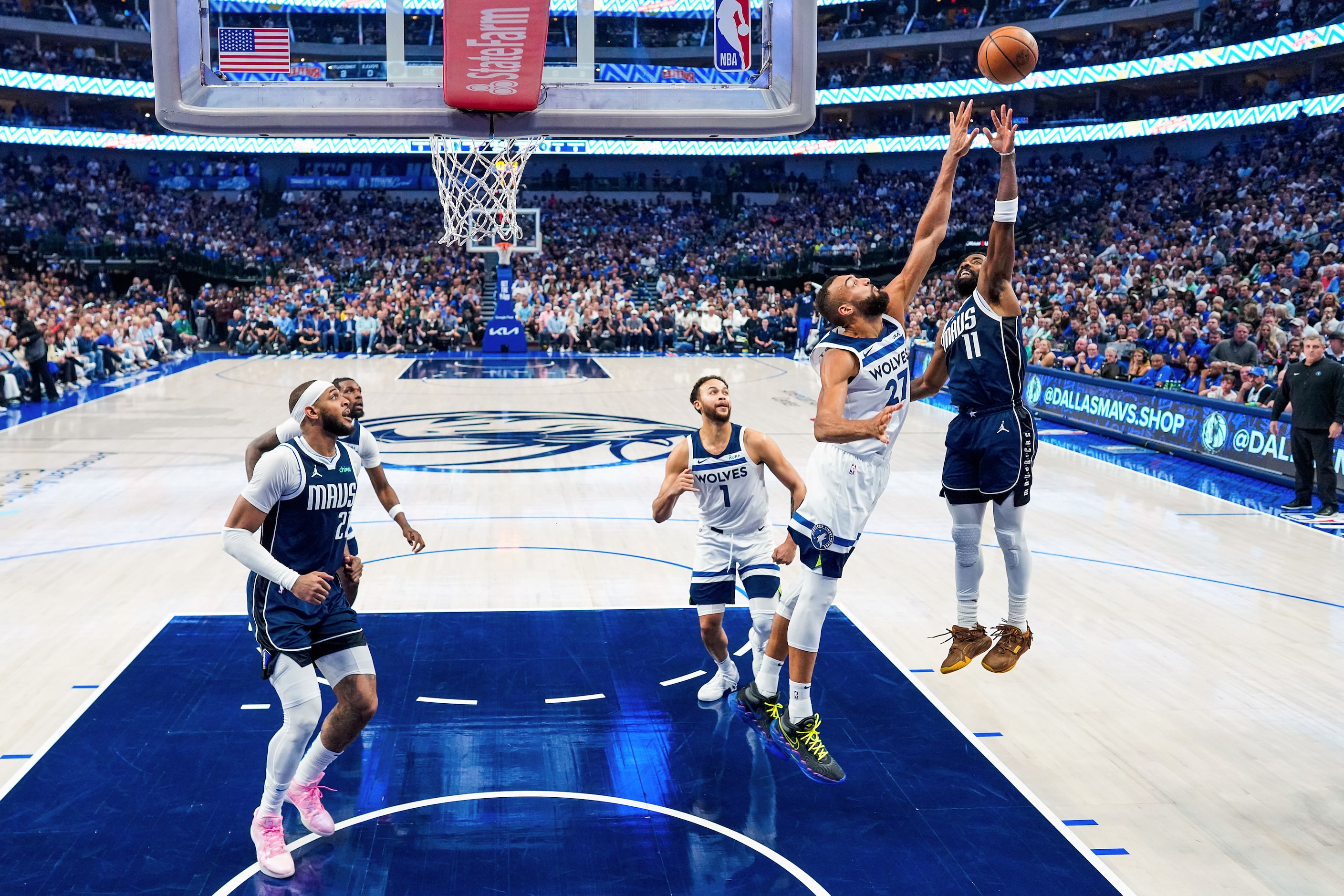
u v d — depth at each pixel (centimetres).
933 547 883
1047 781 484
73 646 637
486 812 448
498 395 1802
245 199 3525
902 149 3512
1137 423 1375
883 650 643
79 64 3350
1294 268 1945
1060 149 3547
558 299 2667
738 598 755
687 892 388
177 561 820
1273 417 1052
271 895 384
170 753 496
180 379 2016
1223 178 2792
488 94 478
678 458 542
